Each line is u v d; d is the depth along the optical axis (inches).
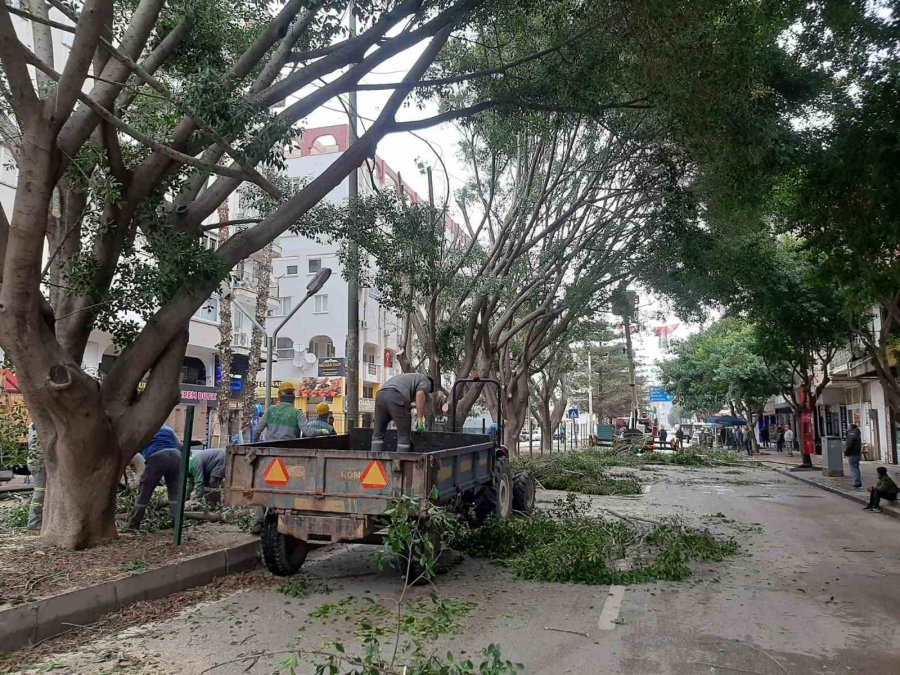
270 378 554.9
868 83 340.2
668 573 315.9
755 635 231.3
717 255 662.5
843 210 373.7
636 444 1397.6
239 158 287.1
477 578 315.3
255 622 239.8
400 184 692.7
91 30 256.2
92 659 202.4
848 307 577.0
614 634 230.7
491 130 603.5
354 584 299.0
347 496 285.1
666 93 365.1
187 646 214.4
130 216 324.8
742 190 419.8
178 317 321.1
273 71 343.9
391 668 182.5
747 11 339.9
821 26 345.1
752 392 1381.6
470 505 390.0
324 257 1723.7
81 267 309.4
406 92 380.5
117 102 351.6
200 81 282.8
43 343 278.5
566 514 459.2
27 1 347.6
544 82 417.1
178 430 1146.0
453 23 372.5
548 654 210.1
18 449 408.5
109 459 305.1
